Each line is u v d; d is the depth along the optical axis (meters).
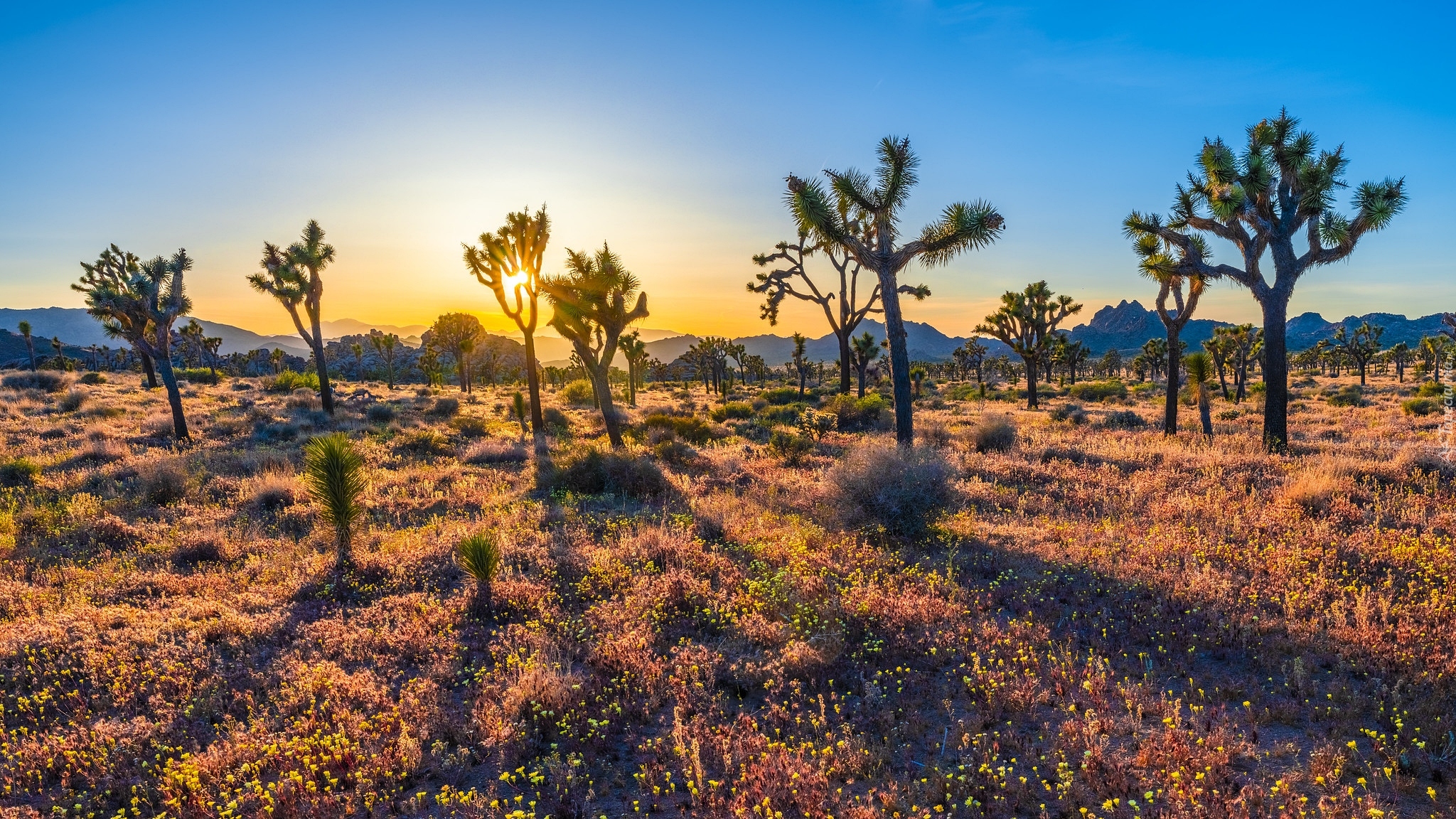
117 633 7.54
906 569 8.77
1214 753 4.57
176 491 15.05
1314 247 16.81
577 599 8.43
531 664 6.32
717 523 11.55
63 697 6.32
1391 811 3.92
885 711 5.38
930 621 7.10
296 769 5.05
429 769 5.05
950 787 4.43
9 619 8.19
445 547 10.54
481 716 5.56
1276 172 16.94
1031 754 4.72
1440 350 59.22
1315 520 10.13
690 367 120.38
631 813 4.46
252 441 24.61
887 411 28.20
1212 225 17.98
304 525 12.86
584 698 5.79
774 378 122.25
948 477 10.81
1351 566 8.10
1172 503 11.49
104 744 5.46
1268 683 5.62
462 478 17.28
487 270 24.78
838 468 11.59
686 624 7.47
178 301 24.58
